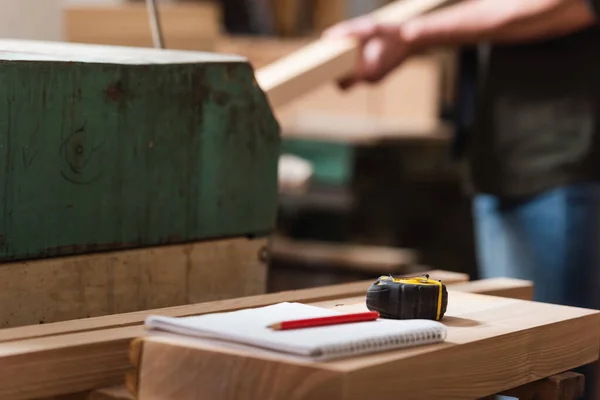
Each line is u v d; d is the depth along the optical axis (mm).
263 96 1511
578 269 2383
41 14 1877
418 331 1018
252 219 1527
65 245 1318
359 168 3963
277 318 1044
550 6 2240
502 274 2523
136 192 1382
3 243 1258
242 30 4539
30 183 1271
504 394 1235
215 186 1470
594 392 2352
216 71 1447
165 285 1439
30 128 1262
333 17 4734
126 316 1188
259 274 1558
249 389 940
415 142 3953
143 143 1378
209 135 1451
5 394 1008
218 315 1057
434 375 1002
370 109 4355
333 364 926
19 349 1028
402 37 2242
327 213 4410
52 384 1037
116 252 1381
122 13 1940
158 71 1379
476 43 2342
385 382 947
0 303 1271
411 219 4211
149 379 998
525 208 2445
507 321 1153
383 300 1118
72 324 1145
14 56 1284
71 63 1291
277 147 1542
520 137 2438
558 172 2377
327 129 4004
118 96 1341
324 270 4027
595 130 2352
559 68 2383
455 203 4234
